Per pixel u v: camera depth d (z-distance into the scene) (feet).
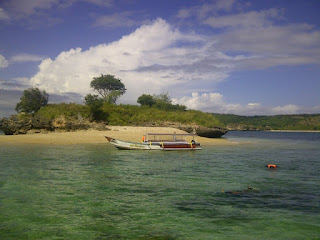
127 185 46.60
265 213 33.22
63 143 121.29
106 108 204.44
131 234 26.78
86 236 26.21
